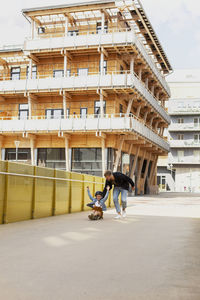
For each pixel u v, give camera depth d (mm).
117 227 10141
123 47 33562
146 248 6688
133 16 34750
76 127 33438
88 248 6629
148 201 28016
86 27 36125
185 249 6617
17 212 11766
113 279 4395
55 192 14438
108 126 32750
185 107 72500
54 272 4734
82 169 35500
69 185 15953
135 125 33781
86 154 35500
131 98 35594
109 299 3619
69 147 35812
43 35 36875
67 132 34125
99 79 33250
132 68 35188
